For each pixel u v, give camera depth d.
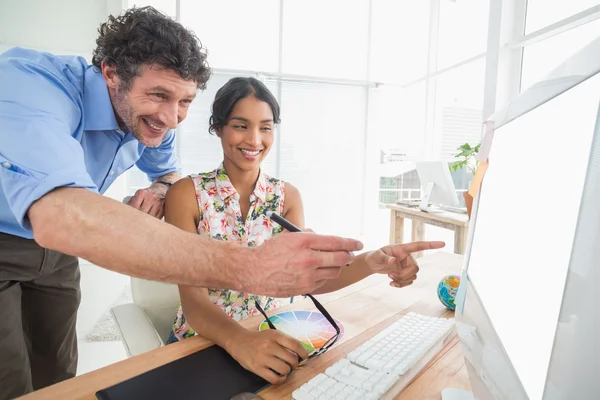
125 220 0.48
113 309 1.02
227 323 0.68
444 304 0.83
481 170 0.49
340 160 4.85
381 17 4.62
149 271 0.48
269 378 0.53
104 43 0.78
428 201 2.93
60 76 0.79
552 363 0.26
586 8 2.22
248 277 0.50
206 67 0.81
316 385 0.52
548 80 0.34
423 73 4.45
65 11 3.31
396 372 0.55
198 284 0.50
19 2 3.22
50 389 0.51
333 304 0.85
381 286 0.97
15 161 0.53
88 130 0.91
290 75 4.41
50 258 1.05
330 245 0.52
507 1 2.64
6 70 0.67
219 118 0.96
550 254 0.29
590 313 0.24
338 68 4.59
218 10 4.01
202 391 0.51
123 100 0.78
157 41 0.71
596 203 0.23
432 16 4.18
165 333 1.10
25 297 1.14
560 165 0.29
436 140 4.27
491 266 0.42
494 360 0.37
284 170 4.66
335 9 4.45
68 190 0.50
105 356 1.90
